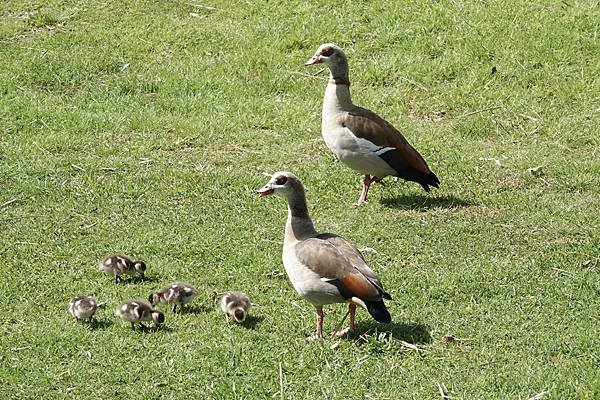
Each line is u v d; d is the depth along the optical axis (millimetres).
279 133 18859
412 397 10633
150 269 13836
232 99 20156
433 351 11578
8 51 21984
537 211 15727
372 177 16438
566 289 13141
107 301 12883
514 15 22172
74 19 23578
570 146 18312
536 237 14852
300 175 17047
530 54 21016
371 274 11398
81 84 20875
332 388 10828
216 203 16031
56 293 13164
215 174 17016
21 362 11422
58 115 19328
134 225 15273
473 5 22609
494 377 10984
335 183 16828
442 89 20312
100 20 23469
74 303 12227
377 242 14703
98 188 16453
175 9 23891
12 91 20391
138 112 19594
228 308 12234
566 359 11453
